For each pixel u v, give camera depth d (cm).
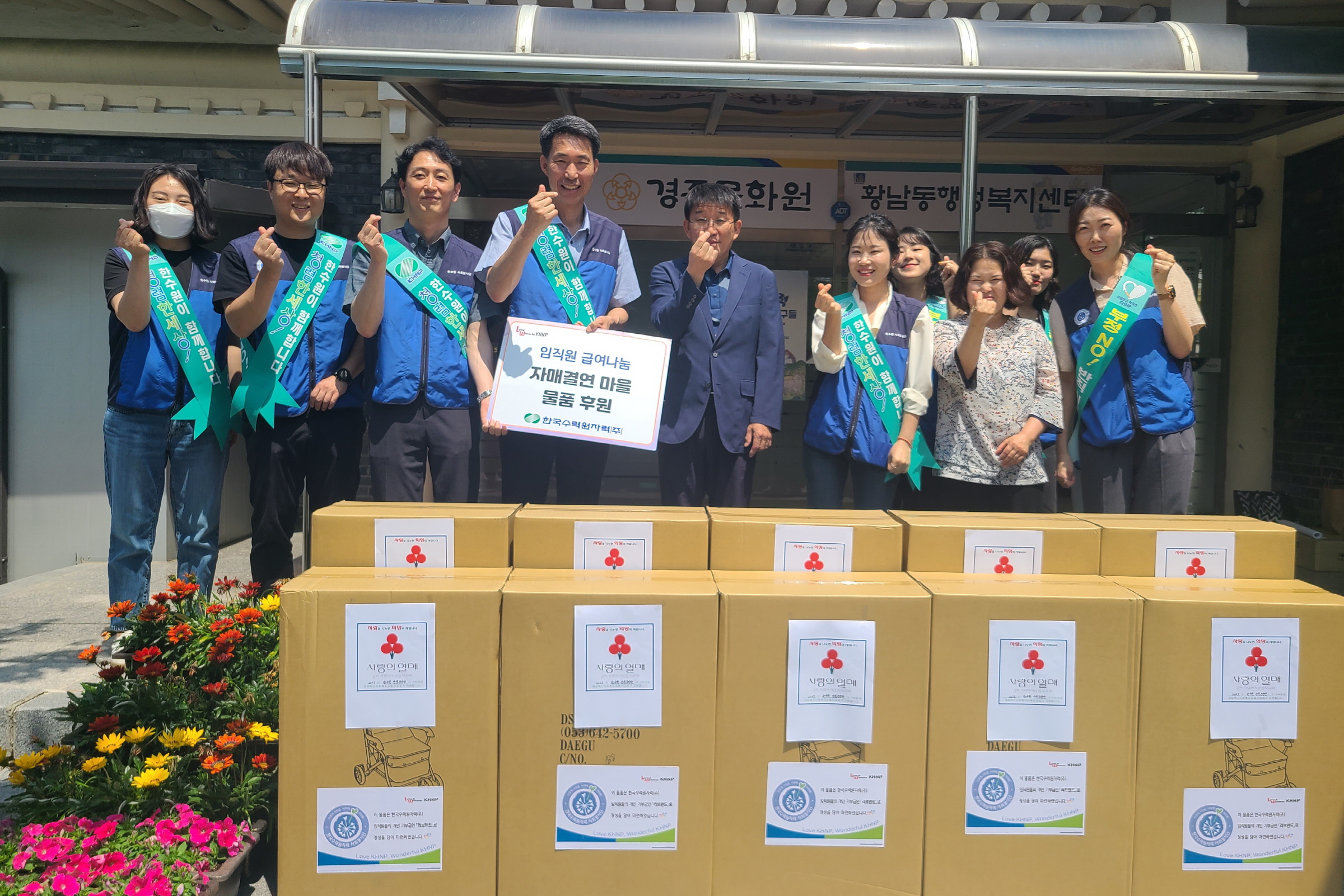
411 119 508
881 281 301
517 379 260
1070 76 320
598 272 292
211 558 300
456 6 321
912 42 322
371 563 186
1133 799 172
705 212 288
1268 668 170
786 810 171
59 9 512
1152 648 170
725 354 293
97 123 522
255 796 201
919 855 172
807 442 306
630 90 458
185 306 285
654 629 169
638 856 171
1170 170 541
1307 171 514
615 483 553
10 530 519
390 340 284
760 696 170
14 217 505
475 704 169
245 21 505
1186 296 304
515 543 187
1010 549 190
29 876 181
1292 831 172
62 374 514
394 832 170
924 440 298
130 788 200
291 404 285
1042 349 282
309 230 296
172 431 291
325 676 167
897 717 170
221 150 532
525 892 171
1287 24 422
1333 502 489
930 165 534
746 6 399
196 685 235
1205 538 189
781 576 185
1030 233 542
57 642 326
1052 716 171
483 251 303
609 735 170
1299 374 523
